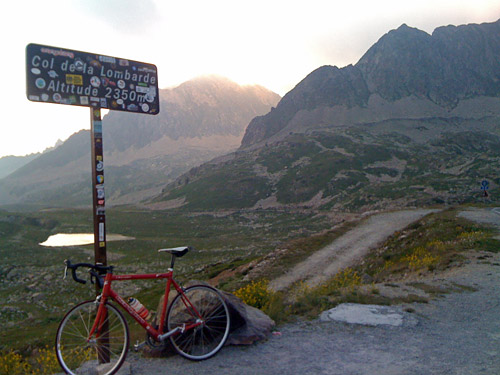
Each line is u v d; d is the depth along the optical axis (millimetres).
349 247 34625
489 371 5383
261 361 5539
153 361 5477
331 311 8352
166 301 5293
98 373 4727
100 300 4867
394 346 6387
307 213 198375
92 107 6027
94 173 5863
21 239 157375
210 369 5199
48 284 76750
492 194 130375
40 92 5695
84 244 145625
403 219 45062
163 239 158000
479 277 14000
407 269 21250
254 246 129250
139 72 6496
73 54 5934
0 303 65500
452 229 29125
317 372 5195
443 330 7516
